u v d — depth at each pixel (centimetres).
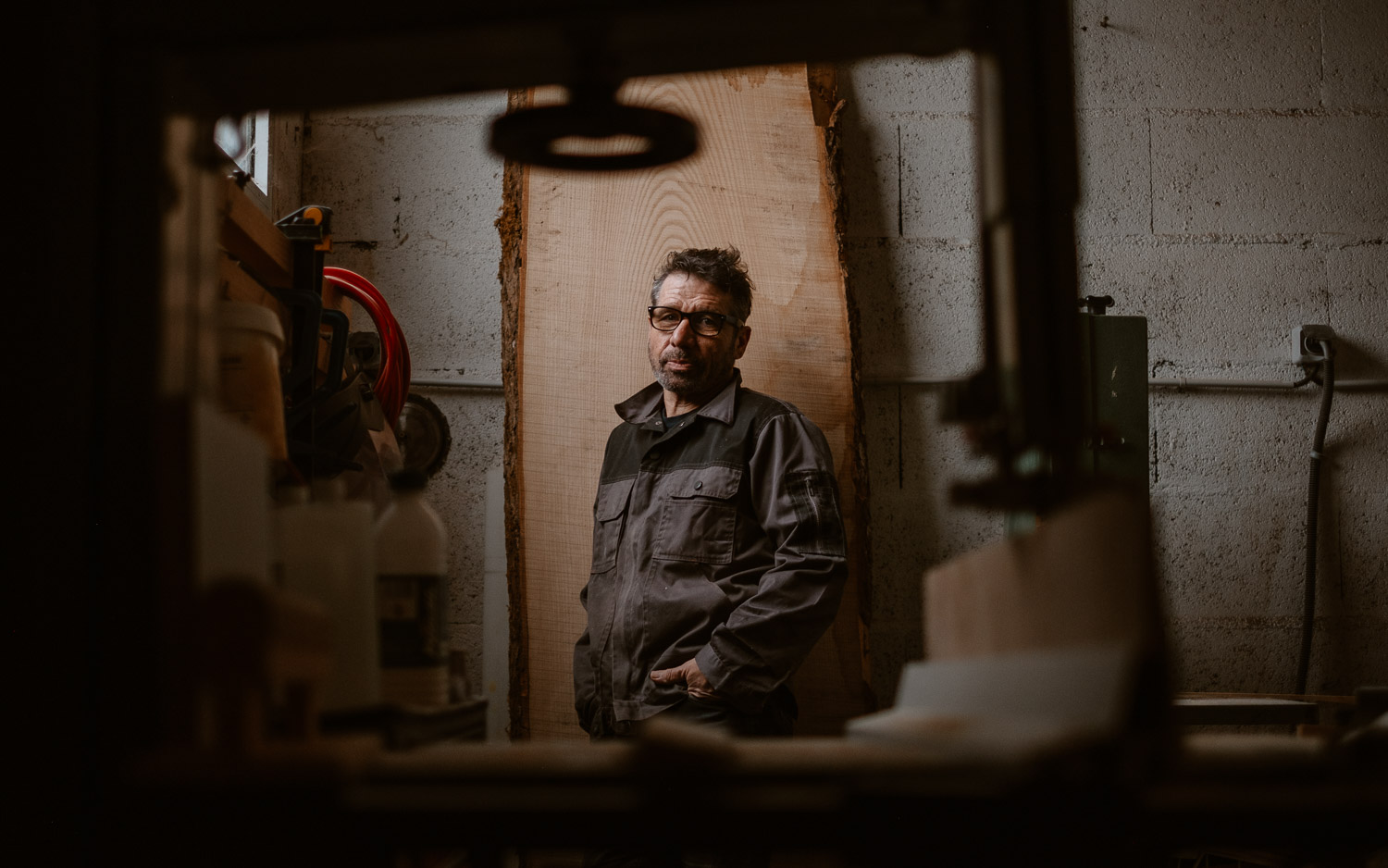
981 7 69
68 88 71
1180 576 264
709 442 202
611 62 73
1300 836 61
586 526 233
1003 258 69
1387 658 262
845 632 227
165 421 68
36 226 70
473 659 261
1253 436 269
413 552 95
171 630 65
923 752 63
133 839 68
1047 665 62
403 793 62
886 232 274
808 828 60
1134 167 276
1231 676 261
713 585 190
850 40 72
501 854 79
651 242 246
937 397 269
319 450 157
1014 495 66
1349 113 278
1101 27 279
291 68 74
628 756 63
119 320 71
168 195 73
